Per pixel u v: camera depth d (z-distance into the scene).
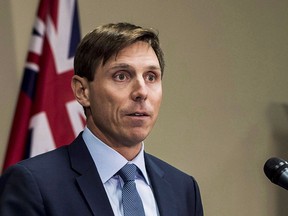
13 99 2.53
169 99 2.84
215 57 2.94
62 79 2.45
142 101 1.29
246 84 3.00
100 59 1.31
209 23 2.93
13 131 2.39
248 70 3.01
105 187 1.33
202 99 2.91
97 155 1.36
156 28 2.82
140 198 1.33
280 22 3.09
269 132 3.03
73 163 1.35
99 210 1.27
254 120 3.01
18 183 1.27
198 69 2.90
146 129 1.32
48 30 2.47
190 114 2.88
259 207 3.01
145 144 2.79
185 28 2.88
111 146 1.36
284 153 3.05
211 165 2.92
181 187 1.48
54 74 2.44
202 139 2.91
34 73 2.44
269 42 3.06
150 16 2.81
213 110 2.93
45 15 2.49
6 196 1.26
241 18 3.00
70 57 2.48
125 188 1.33
